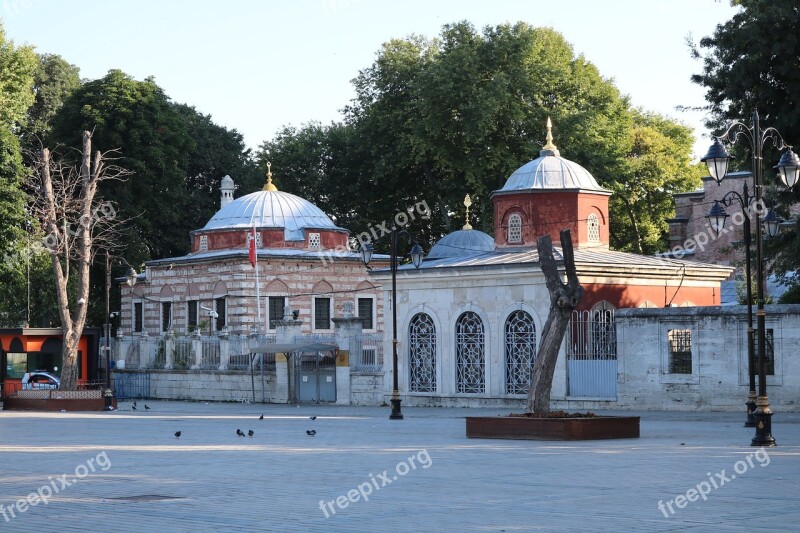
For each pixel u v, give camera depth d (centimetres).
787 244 4425
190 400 5847
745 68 3950
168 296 6975
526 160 6925
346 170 8019
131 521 1474
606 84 7744
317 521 1457
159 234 8056
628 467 2067
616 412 4050
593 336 4338
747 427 3212
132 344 6331
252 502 1650
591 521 1422
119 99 7600
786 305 3803
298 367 5347
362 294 6806
